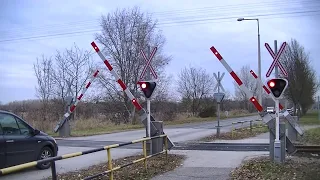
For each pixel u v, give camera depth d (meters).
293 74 46.50
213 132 26.72
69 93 32.25
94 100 39.66
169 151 14.33
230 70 11.25
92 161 12.44
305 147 13.91
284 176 8.74
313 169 9.59
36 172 10.21
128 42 39.97
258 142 18.39
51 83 40.09
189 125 37.84
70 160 12.69
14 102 37.69
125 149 15.99
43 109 33.31
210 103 57.81
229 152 14.34
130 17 40.25
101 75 39.22
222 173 9.60
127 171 9.59
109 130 29.77
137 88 39.69
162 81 42.38
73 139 21.84
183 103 57.94
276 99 10.62
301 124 33.81
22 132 10.36
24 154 10.16
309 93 47.88
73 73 40.34
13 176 9.56
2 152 9.47
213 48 11.38
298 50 47.41
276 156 10.60
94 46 12.56
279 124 10.88
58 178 8.95
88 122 32.28
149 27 40.72
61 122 24.22
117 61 39.81
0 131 9.59
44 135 11.20
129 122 39.12
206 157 12.80
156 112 44.12
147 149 12.42
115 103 39.78
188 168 10.43
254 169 9.83
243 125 34.12
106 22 40.25
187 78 59.50
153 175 9.30
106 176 8.91
